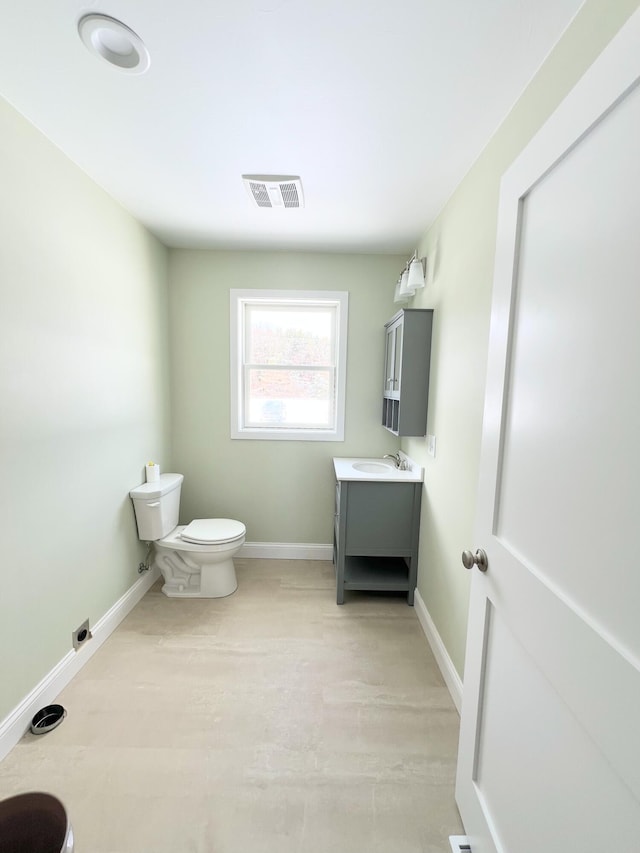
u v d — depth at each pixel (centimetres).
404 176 163
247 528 287
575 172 67
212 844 105
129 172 166
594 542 60
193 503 284
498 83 111
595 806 58
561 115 70
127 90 118
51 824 84
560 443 70
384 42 99
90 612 178
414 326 207
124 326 204
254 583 251
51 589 151
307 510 285
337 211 198
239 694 157
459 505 160
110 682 162
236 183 173
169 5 90
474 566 107
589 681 60
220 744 135
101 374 183
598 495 59
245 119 130
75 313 162
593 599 60
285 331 282
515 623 83
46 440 147
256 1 89
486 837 92
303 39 98
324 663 177
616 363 56
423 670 174
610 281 58
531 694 78
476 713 102
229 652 183
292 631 201
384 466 257
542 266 77
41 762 127
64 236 154
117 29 97
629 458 53
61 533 156
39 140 139
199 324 267
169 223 219
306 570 270
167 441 268
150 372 238
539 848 72
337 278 264
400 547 224
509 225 89
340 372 272
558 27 92
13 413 130
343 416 276
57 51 103
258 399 286
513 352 88
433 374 202
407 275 219
